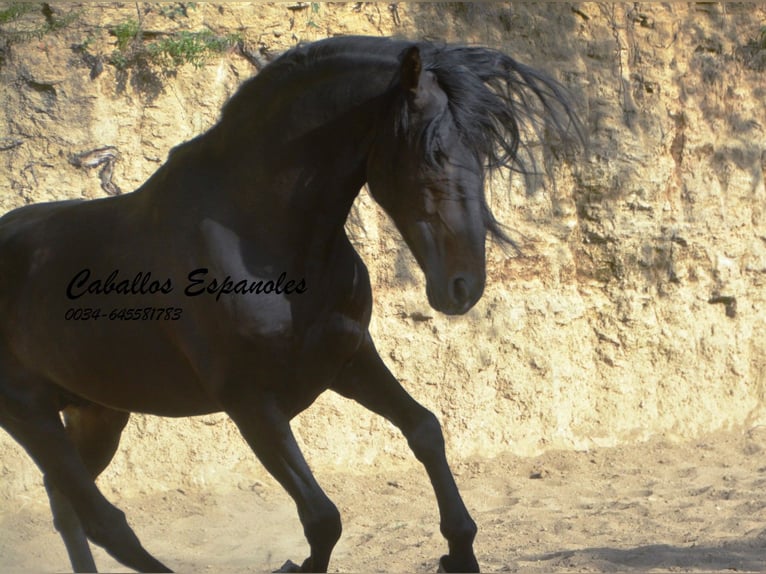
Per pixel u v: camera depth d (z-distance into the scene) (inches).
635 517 362.6
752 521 345.4
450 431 454.0
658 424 488.7
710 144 516.7
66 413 304.7
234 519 391.2
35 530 377.7
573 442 471.2
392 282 452.4
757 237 525.0
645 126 502.0
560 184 482.6
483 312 463.8
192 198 240.7
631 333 489.1
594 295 489.7
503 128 220.8
